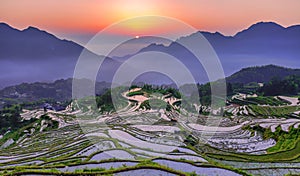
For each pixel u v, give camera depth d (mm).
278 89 118375
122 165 23953
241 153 35219
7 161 32281
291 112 78062
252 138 44844
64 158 28750
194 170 23641
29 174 21406
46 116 69562
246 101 99750
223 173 23250
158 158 26047
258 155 34625
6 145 54438
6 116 88312
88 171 21750
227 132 48438
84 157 28453
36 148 39688
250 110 81125
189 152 28828
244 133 48656
